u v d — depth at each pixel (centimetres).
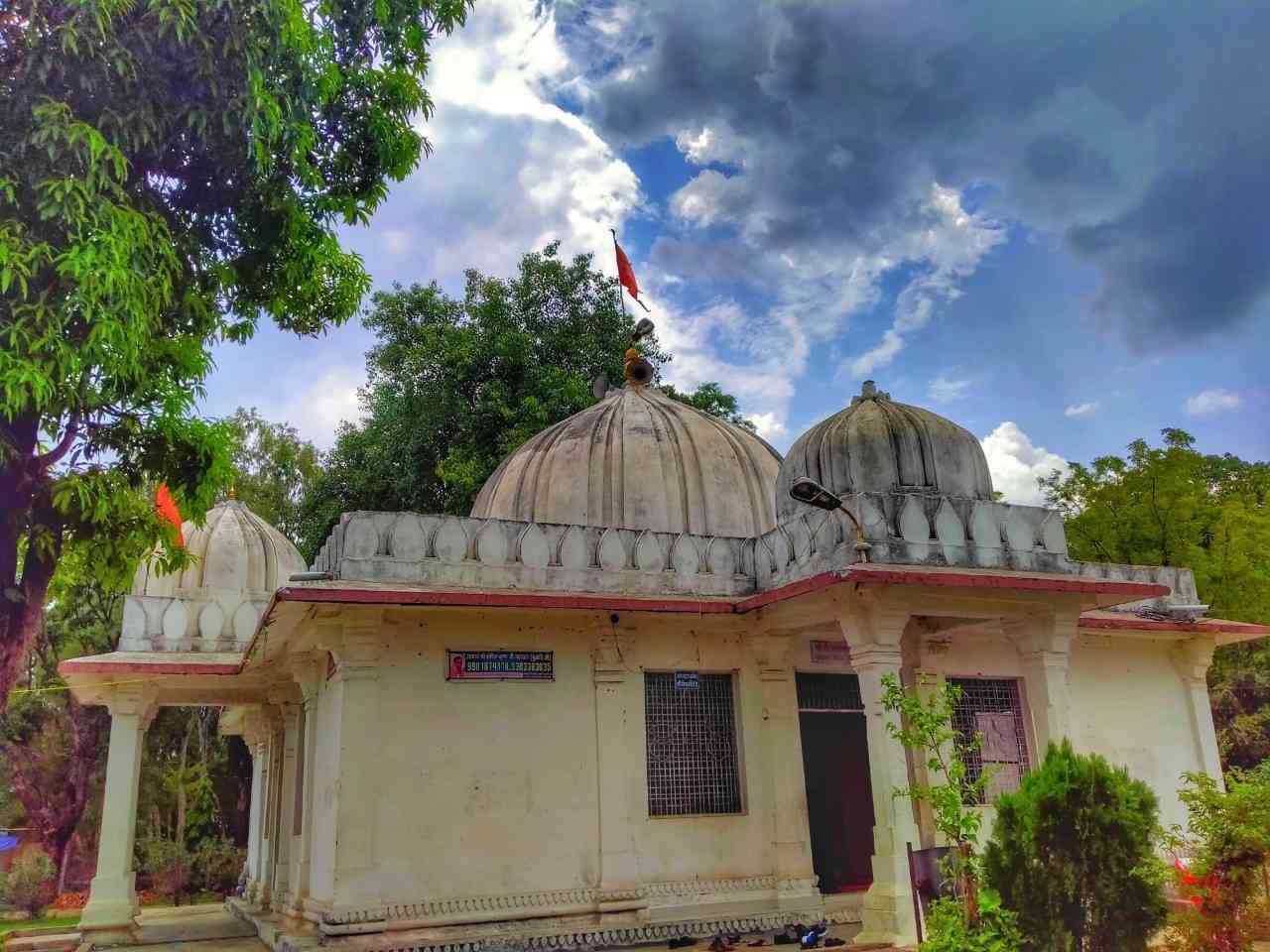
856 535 1097
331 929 1012
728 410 2694
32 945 1492
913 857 848
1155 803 729
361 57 965
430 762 1111
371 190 995
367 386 2691
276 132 786
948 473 1248
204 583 1684
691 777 1264
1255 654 2186
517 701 1177
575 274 2581
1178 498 2094
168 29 736
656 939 1137
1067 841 700
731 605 1220
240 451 3262
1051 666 1201
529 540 1214
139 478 839
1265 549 2042
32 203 700
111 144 734
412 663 1134
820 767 1355
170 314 839
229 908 2016
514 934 1078
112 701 1531
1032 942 684
